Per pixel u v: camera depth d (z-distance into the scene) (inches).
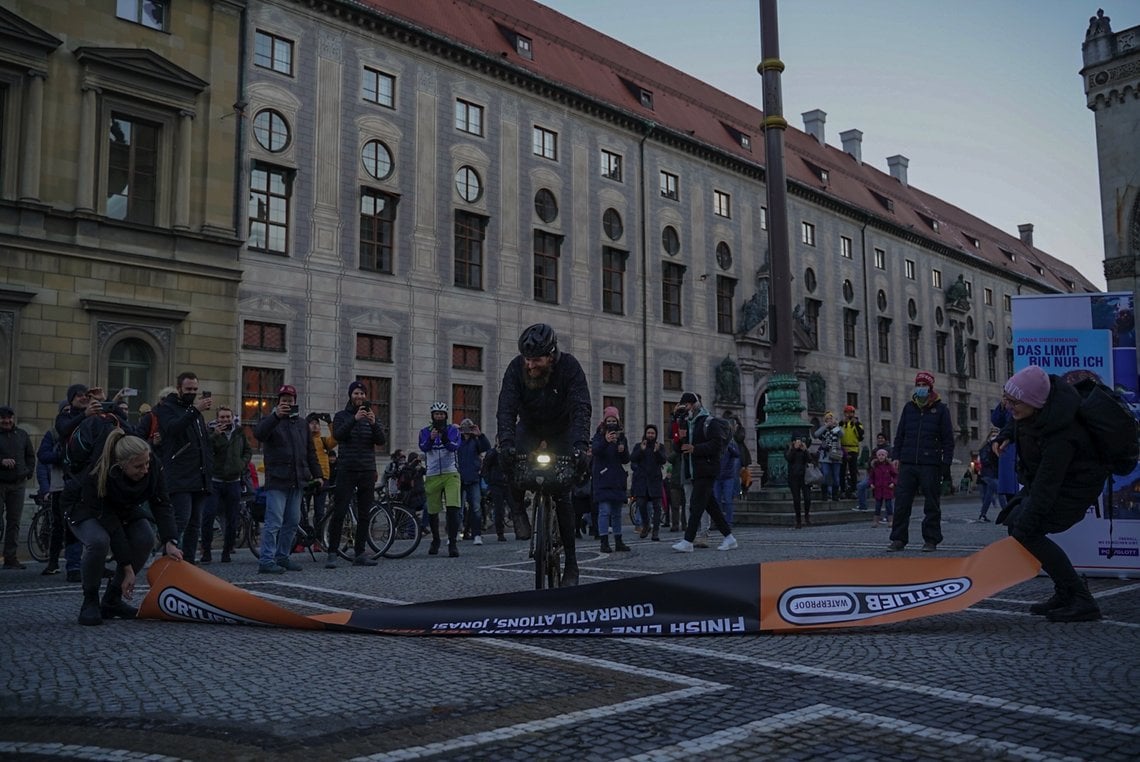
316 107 978.1
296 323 938.7
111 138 821.2
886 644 191.6
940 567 218.7
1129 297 315.0
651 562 392.2
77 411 398.3
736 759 115.7
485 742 123.4
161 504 245.1
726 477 519.2
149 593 238.8
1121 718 131.8
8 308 739.4
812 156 1989.4
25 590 335.9
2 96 759.7
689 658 179.8
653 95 1561.3
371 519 454.9
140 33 841.5
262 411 907.4
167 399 380.2
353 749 121.3
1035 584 294.8
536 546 234.1
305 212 957.2
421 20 1122.7
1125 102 1059.9
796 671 166.4
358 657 183.5
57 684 161.3
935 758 115.3
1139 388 312.2
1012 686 152.3
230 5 907.4
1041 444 218.5
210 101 884.0
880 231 1998.0
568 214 1261.1
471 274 1127.6
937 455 407.8
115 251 799.7
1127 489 299.4
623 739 124.4
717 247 1528.1
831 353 1786.4
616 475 467.2
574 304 1254.3
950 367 2203.5
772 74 755.4
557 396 231.5
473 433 585.6
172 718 137.0
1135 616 225.3
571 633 205.9
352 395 417.4
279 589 309.4
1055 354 318.7
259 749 121.7
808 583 213.0
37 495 507.2
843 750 118.8
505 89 1189.1
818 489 854.5
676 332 1418.6
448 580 333.7
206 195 871.7
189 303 850.8
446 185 1101.1
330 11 997.8
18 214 753.6
